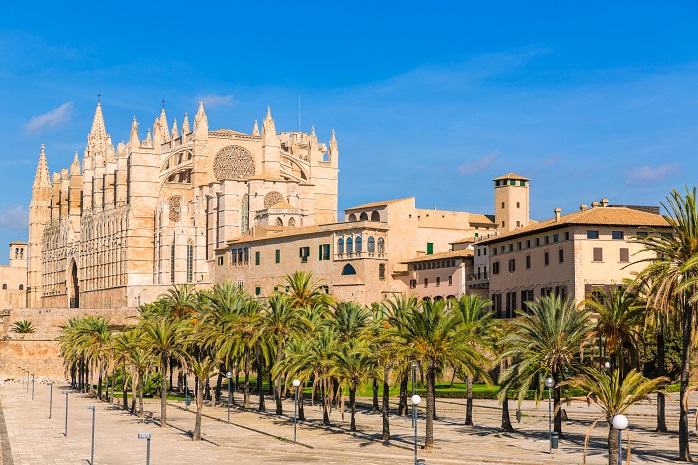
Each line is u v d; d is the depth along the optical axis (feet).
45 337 531.50
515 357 234.17
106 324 398.21
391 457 209.67
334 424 273.75
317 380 267.59
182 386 430.20
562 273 343.87
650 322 207.21
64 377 532.73
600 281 336.08
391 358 237.04
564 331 223.51
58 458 224.12
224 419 299.58
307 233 483.10
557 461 194.18
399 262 470.80
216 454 225.35
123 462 216.33
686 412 188.96
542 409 294.46
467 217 553.23
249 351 313.12
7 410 350.02
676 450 203.41
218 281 555.69
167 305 370.12
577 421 262.26
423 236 519.60
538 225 378.73
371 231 458.09
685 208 196.24
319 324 306.55
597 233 338.13
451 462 199.31
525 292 373.61
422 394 335.26
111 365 383.04
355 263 457.27
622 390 167.43
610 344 232.32
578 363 225.56
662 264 195.11
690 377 308.40
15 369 526.16
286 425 276.82
